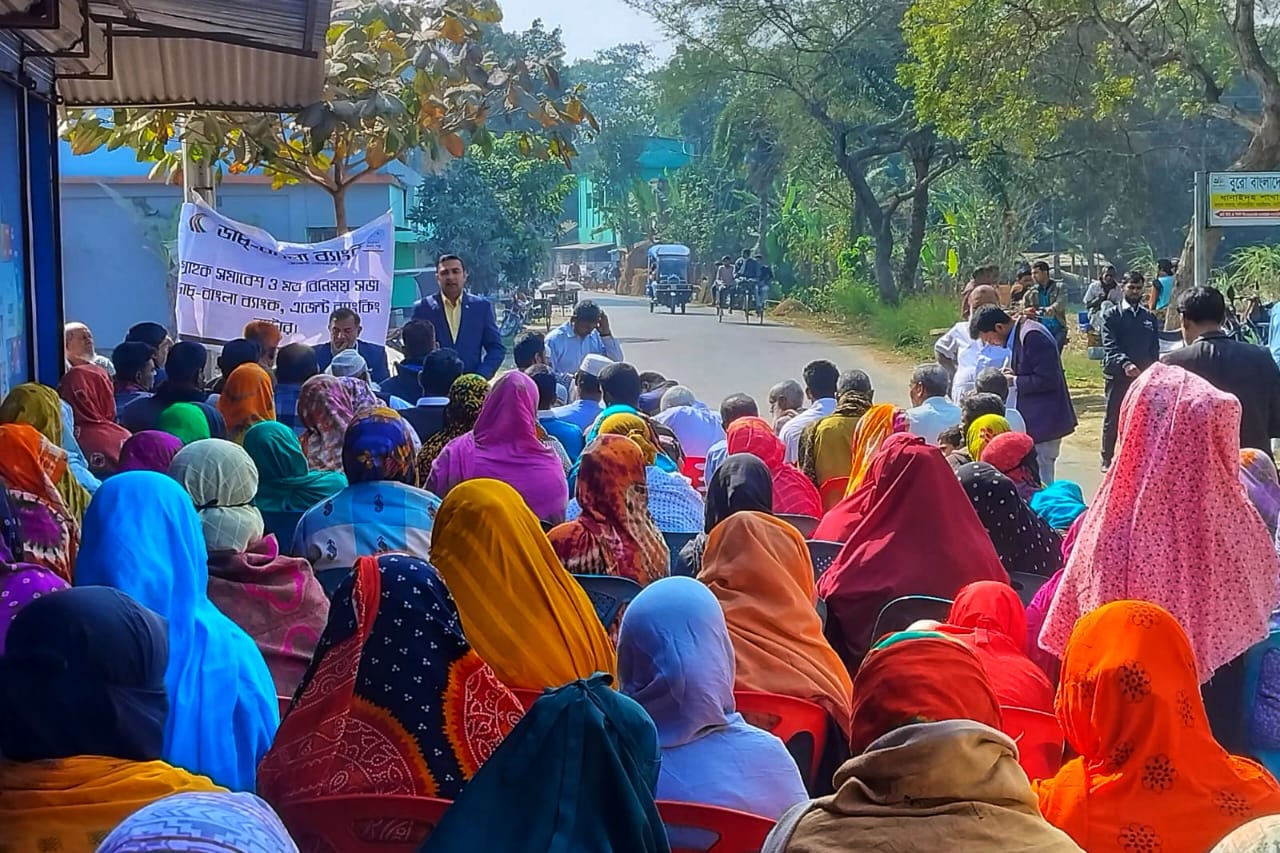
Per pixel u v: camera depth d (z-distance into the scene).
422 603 3.19
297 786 3.03
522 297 34.12
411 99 10.70
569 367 11.60
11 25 5.86
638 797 2.45
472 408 7.05
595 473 4.96
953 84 21.30
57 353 8.60
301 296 10.38
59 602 2.68
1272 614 4.18
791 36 35.72
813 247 46.19
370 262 10.48
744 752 3.27
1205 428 4.08
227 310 10.27
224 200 21.58
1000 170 36.06
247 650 3.65
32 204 8.38
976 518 4.87
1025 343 9.70
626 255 69.75
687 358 27.78
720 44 36.25
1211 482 4.09
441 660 3.15
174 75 9.13
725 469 5.17
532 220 32.47
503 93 11.12
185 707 3.46
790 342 32.31
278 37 7.63
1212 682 4.21
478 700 3.15
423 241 31.09
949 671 2.79
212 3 7.09
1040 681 3.88
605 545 4.94
